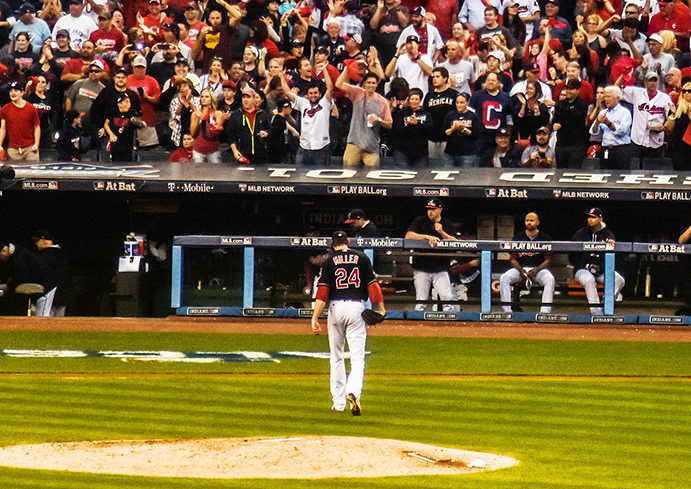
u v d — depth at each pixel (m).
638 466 36.28
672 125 80.38
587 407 46.50
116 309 74.88
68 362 56.72
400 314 72.12
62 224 81.19
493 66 79.81
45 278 75.38
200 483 32.62
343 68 81.81
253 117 79.69
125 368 55.00
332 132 81.25
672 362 59.53
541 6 91.88
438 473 34.47
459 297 72.06
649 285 72.25
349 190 76.25
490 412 45.06
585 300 72.19
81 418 42.53
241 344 63.84
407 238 71.81
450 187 76.12
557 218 81.19
